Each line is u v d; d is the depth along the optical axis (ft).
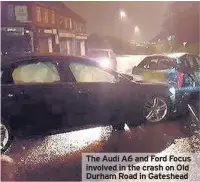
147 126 19.83
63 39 108.47
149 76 27.30
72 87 17.46
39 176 13.15
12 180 12.75
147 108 19.81
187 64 27.63
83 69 18.44
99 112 18.17
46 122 17.15
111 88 18.39
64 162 14.61
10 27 72.95
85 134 18.49
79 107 17.63
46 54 18.08
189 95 25.26
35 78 17.30
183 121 20.80
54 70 17.52
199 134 18.31
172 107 20.86
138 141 17.21
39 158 15.12
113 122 18.70
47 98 16.88
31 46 75.10
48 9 90.94
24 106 16.49
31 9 75.51
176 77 25.35
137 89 19.16
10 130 16.42
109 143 16.97
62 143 17.08
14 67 16.85
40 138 17.88
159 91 19.94
